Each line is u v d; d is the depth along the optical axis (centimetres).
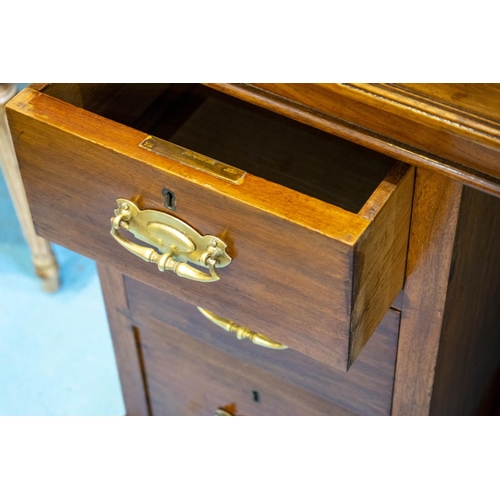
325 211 67
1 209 156
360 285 69
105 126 74
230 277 75
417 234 76
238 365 100
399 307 83
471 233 77
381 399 92
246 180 69
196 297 79
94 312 145
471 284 85
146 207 75
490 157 64
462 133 64
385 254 72
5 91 118
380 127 67
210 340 99
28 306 146
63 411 135
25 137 77
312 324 73
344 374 92
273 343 89
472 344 95
